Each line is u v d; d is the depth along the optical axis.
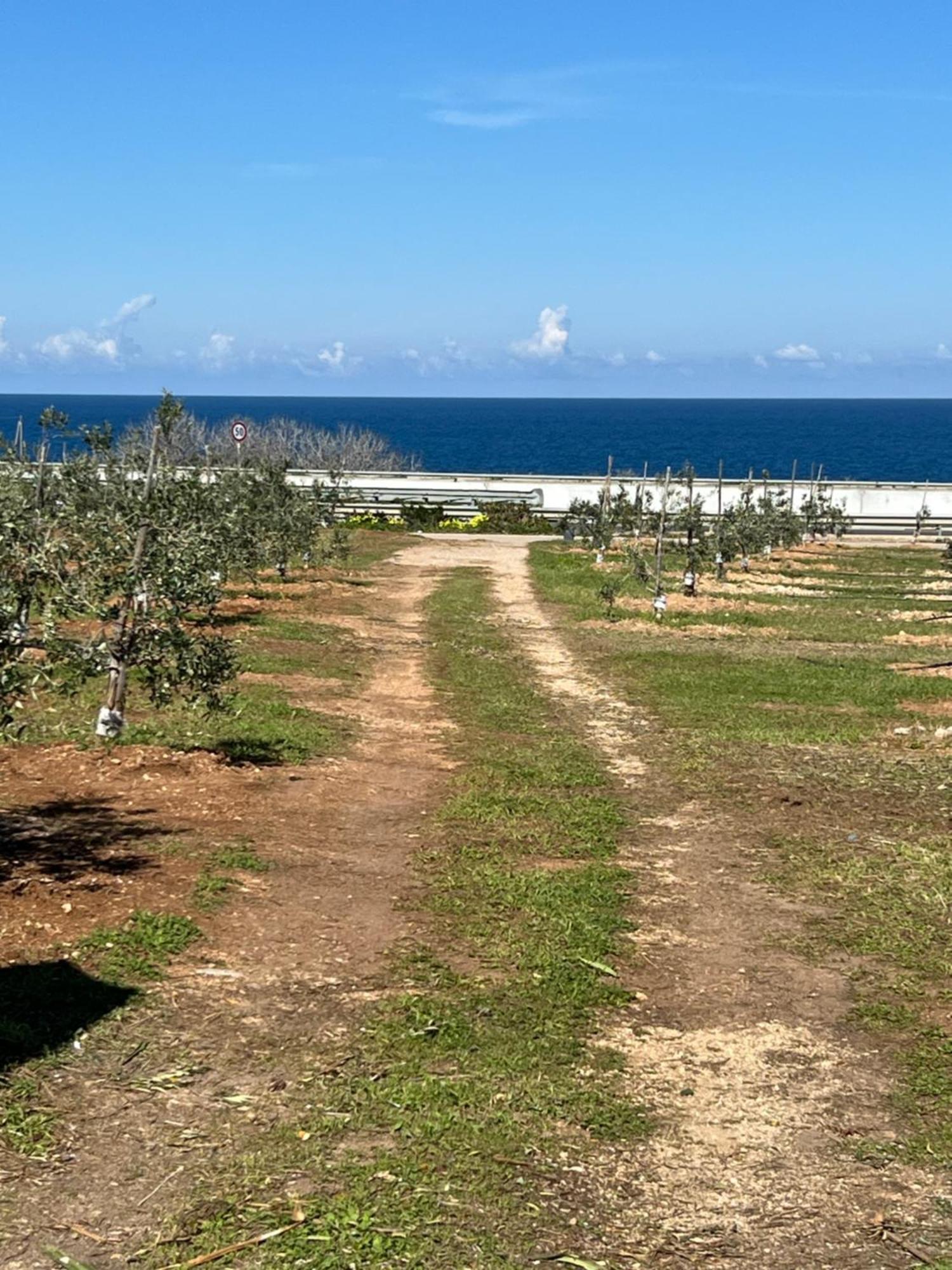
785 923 10.23
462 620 31.67
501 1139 6.47
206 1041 7.39
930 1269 5.54
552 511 64.69
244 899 9.91
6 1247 5.32
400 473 67.88
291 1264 5.30
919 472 145.00
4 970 8.07
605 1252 5.56
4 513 12.43
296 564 41.00
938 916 10.41
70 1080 6.78
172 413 17.38
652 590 37.91
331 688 20.45
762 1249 5.66
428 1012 8.02
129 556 14.93
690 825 13.28
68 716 16.00
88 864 10.37
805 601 37.22
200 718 16.62
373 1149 6.29
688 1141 6.65
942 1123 6.92
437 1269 5.33
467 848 11.84
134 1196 5.76
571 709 20.30
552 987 8.60
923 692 22.17
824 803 14.20
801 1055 7.79
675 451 185.50
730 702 20.94
